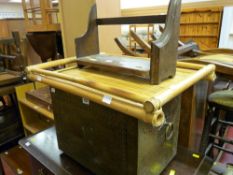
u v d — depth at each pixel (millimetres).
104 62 745
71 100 723
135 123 555
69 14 1744
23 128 2074
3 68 2164
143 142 600
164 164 782
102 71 782
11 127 2035
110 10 1576
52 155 896
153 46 577
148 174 683
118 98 518
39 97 1754
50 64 847
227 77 1312
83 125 728
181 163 840
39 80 757
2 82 1804
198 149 1302
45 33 2041
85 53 865
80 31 1686
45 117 1809
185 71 751
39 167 914
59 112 811
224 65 1201
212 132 1462
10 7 6254
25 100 1896
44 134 1063
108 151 677
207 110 1265
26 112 2016
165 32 600
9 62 2191
